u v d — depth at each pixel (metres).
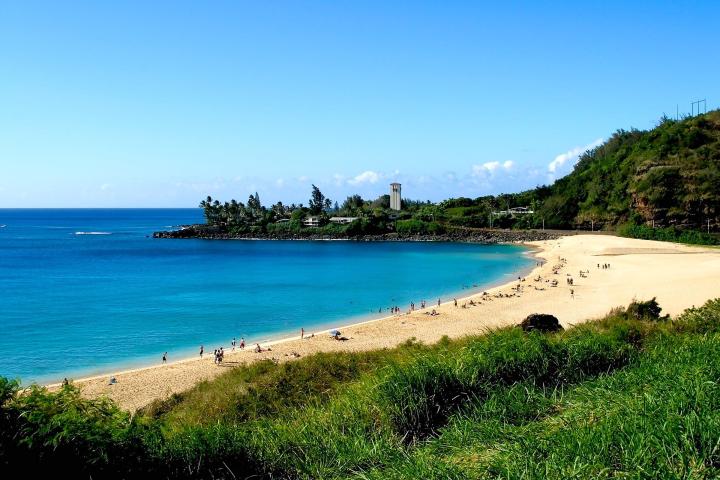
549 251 115.19
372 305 60.28
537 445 6.18
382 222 171.75
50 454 6.75
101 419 7.66
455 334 42.31
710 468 5.07
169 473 7.53
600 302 52.44
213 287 74.31
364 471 6.88
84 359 38.91
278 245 151.62
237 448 8.00
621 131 187.88
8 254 126.94
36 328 48.81
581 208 156.25
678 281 60.75
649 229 120.19
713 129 144.00
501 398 8.91
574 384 9.67
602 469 5.20
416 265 99.62
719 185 124.38
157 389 30.64
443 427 8.30
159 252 132.38
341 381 16.94
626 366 10.22
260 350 39.69
